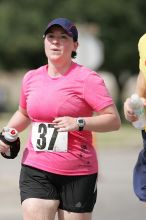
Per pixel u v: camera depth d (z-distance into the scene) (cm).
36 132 1148
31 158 1147
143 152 1163
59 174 1133
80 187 1138
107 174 2825
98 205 2088
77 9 6062
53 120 1138
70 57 1144
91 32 3675
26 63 6469
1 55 6275
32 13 6053
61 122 1104
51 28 1132
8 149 1180
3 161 3303
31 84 1153
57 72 1140
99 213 1953
